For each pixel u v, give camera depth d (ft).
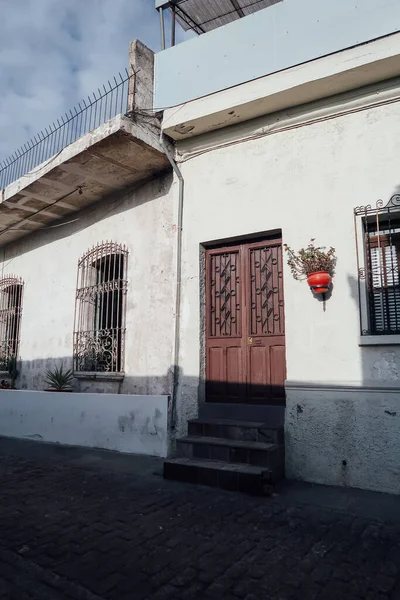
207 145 21.90
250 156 20.54
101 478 17.57
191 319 21.27
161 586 9.57
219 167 21.45
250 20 19.71
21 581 9.93
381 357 16.17
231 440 17.84
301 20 18.35
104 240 27.35
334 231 17.83
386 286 17.06
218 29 20.59
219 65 20.39
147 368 23.29
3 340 34.86
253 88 19.24
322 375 17.21
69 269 29.84
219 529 12.41
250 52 19.56
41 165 24.71
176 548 11.30
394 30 16.39
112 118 20.62
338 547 11.24
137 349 24.03
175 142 22.97
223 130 21.39
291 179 19.20
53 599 9.24
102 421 22.81
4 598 9.36
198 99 20.79
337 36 17.48
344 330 17.01
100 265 28.30
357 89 18.01
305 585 9.49
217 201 21.24
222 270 21.49
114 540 11.82
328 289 17.52
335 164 18.22
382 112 17.54
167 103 21.79
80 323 27.96
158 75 22.25
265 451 16.28
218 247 21.72
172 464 17.07
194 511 13.78
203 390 20.81
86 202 28.37
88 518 13.38
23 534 12.32
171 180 23.66
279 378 19.24
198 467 16.49
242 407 19.29
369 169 17.49
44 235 32.65
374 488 15.67
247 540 11.69
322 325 17.48
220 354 20.86
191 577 9.90
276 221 19.30
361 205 17.44
